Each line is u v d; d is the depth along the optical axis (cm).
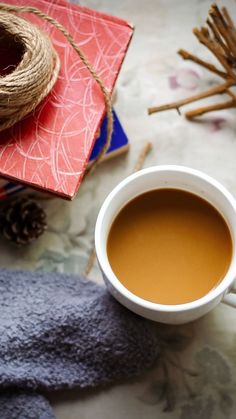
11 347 51
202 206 49
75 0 59
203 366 53
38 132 49
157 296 48
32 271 55
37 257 56
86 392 53
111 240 49
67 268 56
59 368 52
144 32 60
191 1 60
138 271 48
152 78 59
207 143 57
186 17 60
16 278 54
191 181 48
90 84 50
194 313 46
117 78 54
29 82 46
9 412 51
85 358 52
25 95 46
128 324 52
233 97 55
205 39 55
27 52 47
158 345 53
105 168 57
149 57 59
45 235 56
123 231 49
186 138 58
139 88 59
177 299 48
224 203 48
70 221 57
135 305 46
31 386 51
